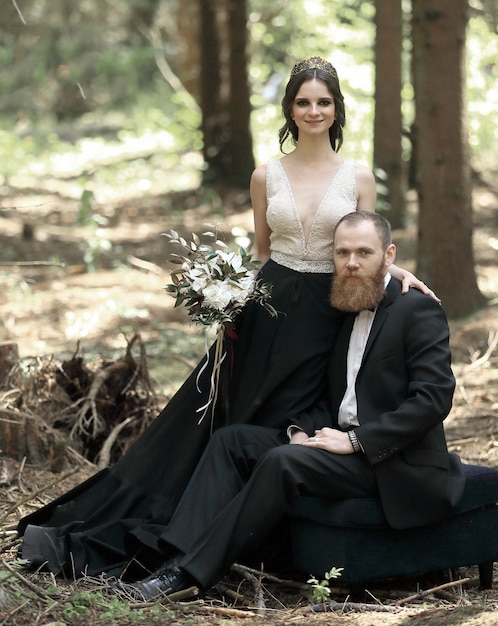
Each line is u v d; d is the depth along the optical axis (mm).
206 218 15773
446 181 9539
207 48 17375
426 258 9672
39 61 27141
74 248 13805
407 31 15930
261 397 4648
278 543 4633
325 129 4777
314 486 4207
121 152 23062
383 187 13609
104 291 11469
